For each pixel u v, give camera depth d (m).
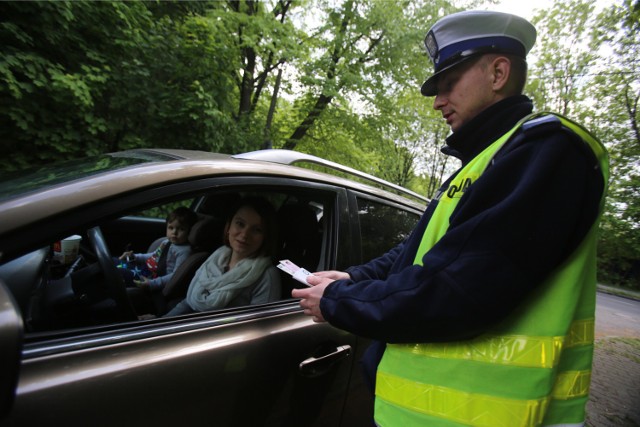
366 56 8.05
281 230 1.52
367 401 1.53
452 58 0.93
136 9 4.93
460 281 0.70
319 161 1.79
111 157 1.43
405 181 22.77
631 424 2.90
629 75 12.85
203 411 0.99
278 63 7.62
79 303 1.13
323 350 1.33
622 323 7.32
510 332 0.75
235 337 1.11
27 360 0.79
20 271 0.96
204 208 1.84
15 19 4.00
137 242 2.31
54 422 0.76
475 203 0.75
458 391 0.77
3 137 4.12
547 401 0.72
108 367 0.86
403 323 0.77
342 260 1.56
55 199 0.86
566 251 0.72
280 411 1.18
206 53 5.52
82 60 4.63
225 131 5.86
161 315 1.47
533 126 0.74
